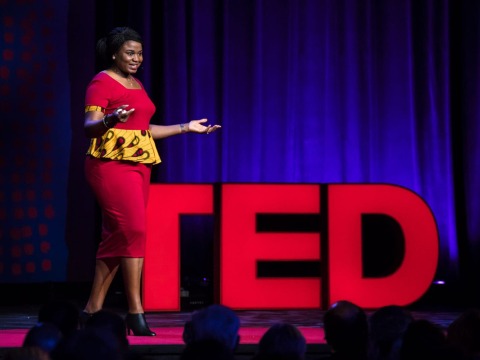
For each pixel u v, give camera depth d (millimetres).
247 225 9391
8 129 10383
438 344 3965
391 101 11000
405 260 9477
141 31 10594
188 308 9922
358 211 9461
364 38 10922
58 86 10469
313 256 9430
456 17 11078
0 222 10375
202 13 10750
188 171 10727
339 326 4730
